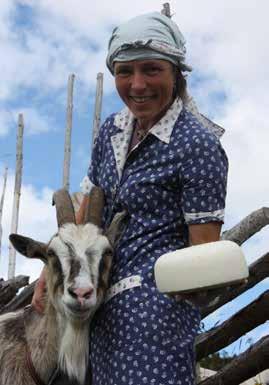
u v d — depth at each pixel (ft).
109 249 5.90
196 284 4.64
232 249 4.68
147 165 5.56
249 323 7.89
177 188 5.49
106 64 5.82
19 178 16.21
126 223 5.74
